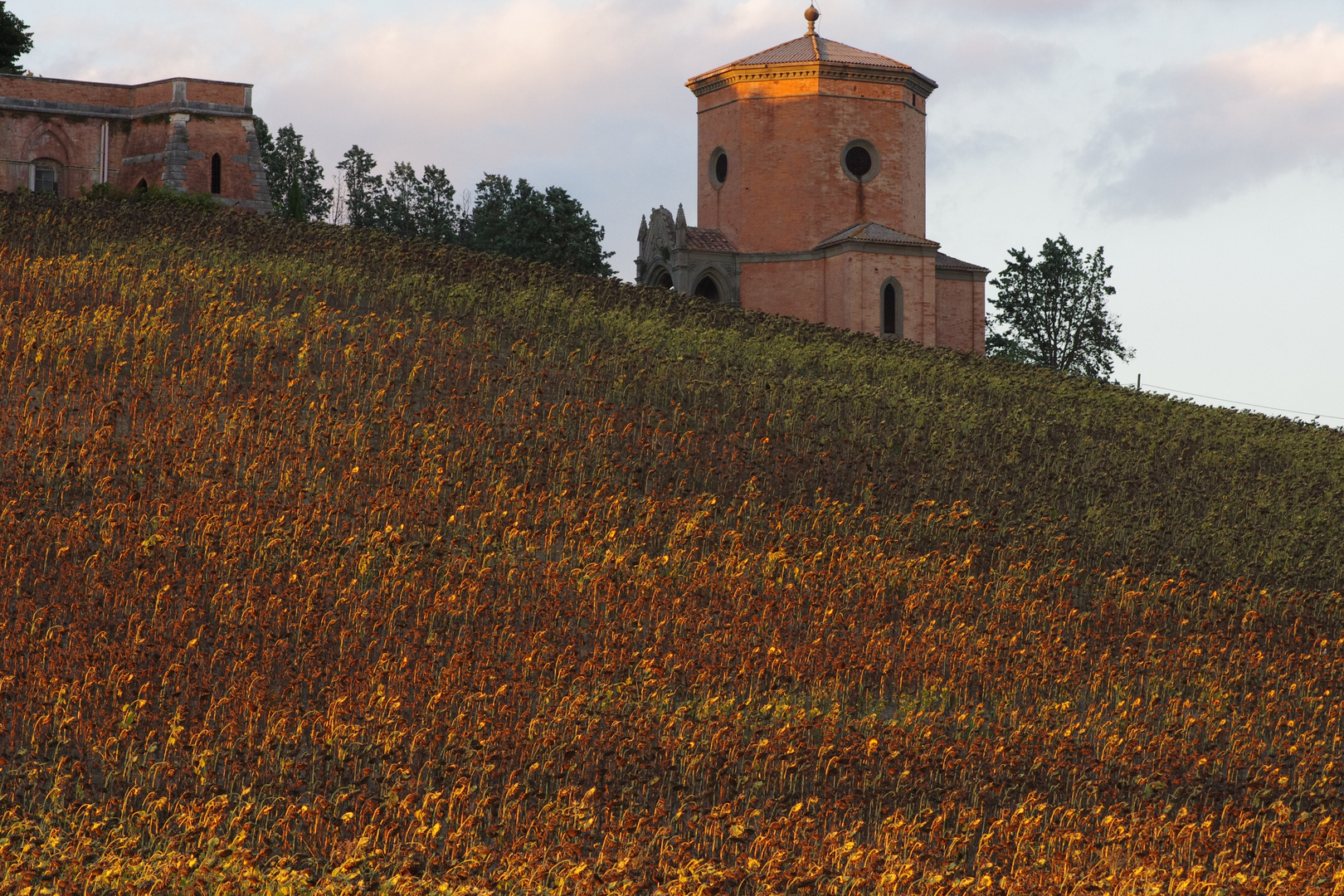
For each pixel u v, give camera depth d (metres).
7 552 42.69
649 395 73.81
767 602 50.97
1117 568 63.62
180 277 76.94
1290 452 89.00
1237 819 38.69
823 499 63.16
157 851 29.23
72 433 52.62
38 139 122.50
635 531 55.22
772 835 33.41
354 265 89.62
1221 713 48.50
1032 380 101.00
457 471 57.53
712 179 129.88
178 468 51.62
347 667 40.38
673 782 37.78
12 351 61.50
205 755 32.97
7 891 26.30
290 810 31.00
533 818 33.94
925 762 40.03
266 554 46.28
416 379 69.00
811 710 42.34
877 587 54.47
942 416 79.12
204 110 122.69
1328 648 57.91
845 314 120.75
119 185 125.94
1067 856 34.66
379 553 47.75
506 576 49.16
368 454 57.03
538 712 39.66
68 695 35.00
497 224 180.12
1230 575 65.62
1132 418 92.19
